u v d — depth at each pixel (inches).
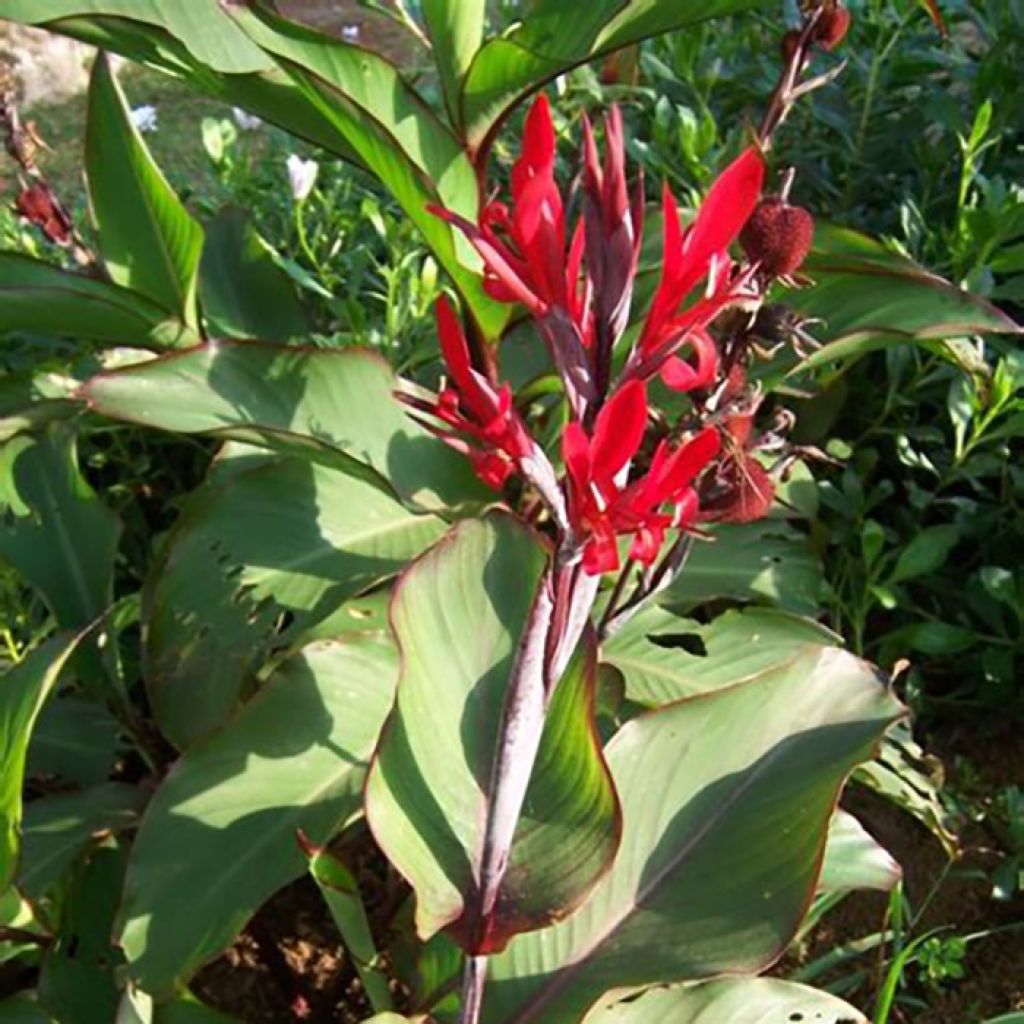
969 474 41.1
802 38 29.2
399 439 33.3
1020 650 40.5
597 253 19.5
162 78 85.6
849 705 29.6
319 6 92.0
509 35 31.6
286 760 30.4
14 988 34.7
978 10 52.6
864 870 30.8
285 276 40.5
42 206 37.3
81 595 35.8
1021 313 47.9
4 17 30.7
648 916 28.3
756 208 24.0
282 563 32.5
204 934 28.6
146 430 45.3
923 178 47.6
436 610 26.3
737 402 24.8
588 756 26.0
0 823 27.2
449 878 25.2
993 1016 36.2
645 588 26.7
